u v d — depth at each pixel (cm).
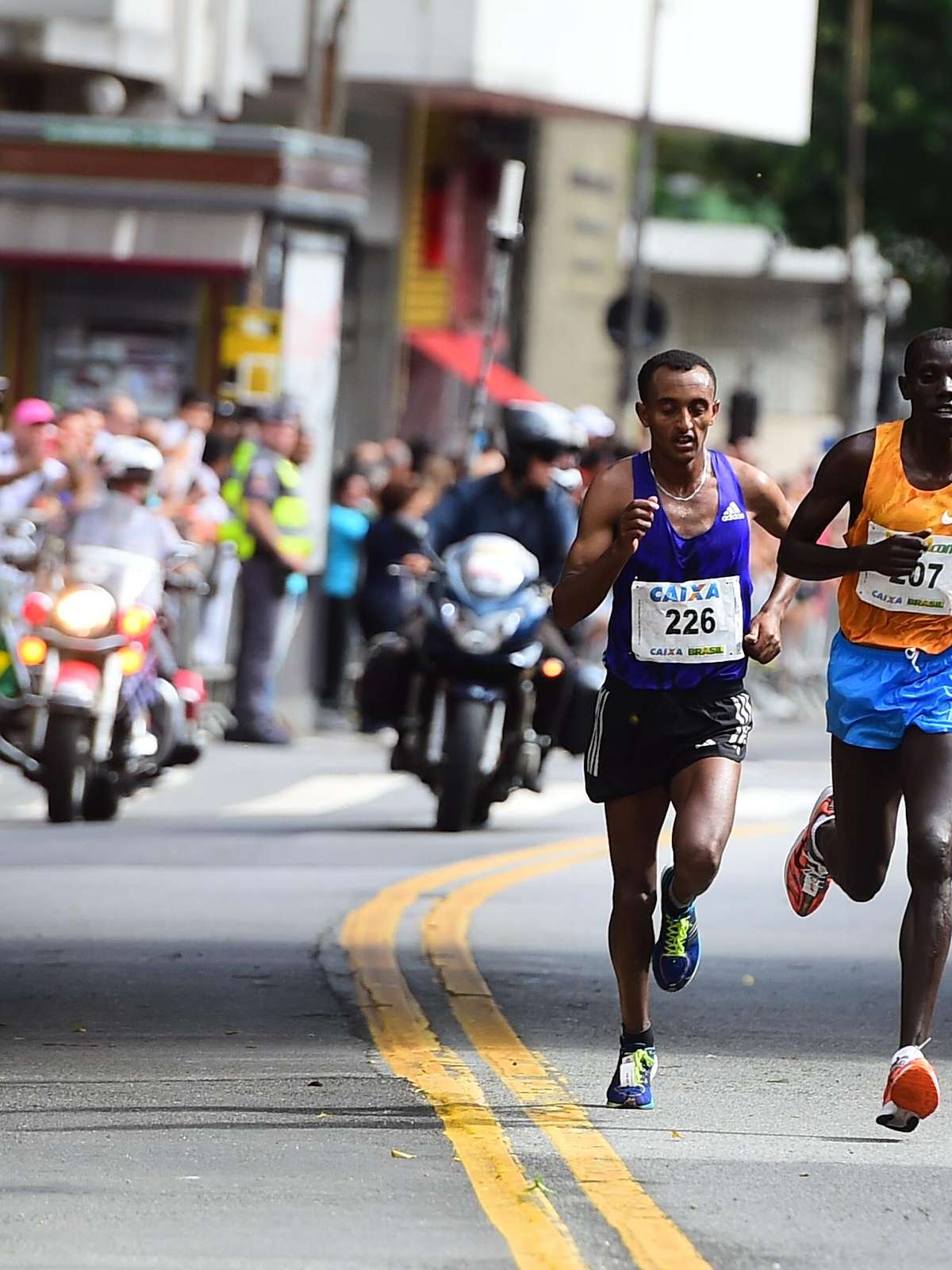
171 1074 2734
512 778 5159
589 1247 2038
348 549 7969
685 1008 3250
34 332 8200
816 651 9306
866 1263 2020
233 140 7962
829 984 3478
